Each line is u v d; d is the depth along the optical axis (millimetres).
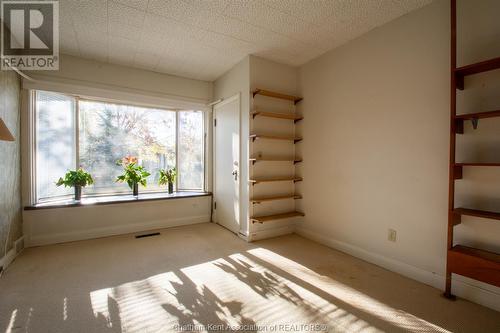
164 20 2275
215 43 2723
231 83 3408
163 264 2338
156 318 1530
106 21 2279
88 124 3326
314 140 3105
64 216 2928
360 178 2537
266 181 2994
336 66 2811
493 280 1500
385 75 2309
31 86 2697
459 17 1811
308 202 3199
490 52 1662
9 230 2344
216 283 1978
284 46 2791
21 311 1577
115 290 1854
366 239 2473
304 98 3260
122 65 3289
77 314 1557
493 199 1652
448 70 1881
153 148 3820
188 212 3797
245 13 2170
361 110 2529
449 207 1701
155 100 3520
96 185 3412
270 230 3203
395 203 2225
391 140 2260
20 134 2641
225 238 3141
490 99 1675
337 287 1930
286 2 2012
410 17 2121
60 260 2398
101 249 2711
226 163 3562
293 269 2252
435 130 1954
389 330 1437
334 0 1981
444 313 1597
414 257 2080
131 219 3355
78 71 3012
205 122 4004
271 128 3199
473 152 1742
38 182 2854
